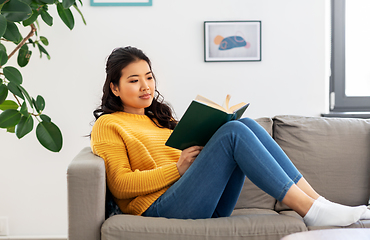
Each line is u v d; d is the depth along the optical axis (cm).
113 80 160
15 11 139
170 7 241
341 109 260
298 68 245
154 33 242
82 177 122
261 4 243
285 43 244
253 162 119
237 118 140
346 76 260
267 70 245
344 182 174
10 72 149
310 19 244
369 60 259
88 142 243
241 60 243
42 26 238
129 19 241
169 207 129
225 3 242
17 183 244
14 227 246
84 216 121
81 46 240
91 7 240
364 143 177
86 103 242
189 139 130
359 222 121
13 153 243
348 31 259
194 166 126
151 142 149
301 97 246
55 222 246
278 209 175
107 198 148
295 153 178
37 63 239
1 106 171
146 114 170
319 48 245
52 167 244
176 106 245
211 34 242
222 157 123
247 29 243
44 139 149
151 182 131
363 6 258
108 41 241
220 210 140
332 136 179
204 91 244
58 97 241
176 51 243
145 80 158
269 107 246
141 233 117
